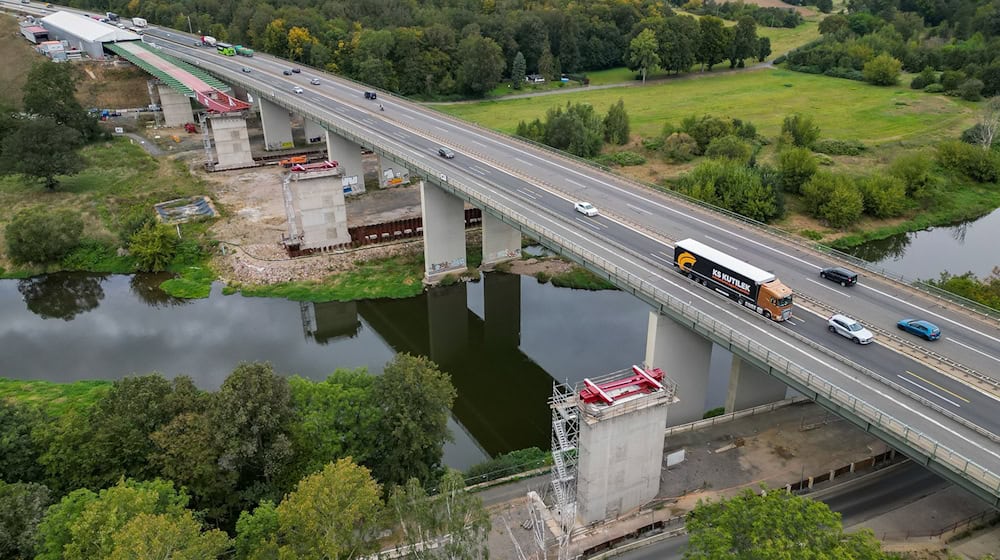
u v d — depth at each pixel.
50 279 121.69
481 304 112.12
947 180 149.00
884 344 64.00
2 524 47.62
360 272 119.38
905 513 59.12
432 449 65.44
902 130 176.38
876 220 135.25
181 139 181.75
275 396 58.00
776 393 76.25
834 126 182.38
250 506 57.62
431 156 117.62
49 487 55.66
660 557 55.84
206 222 133.50
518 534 58.75
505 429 84.00
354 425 63.03
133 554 40.03
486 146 125.50
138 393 59.09
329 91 165.38
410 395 62.97
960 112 188.62
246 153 161.62
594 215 93.50
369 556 47.66
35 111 168.50
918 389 56.88
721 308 70.06
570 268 120.31
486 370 97.69
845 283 75.62
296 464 58.19
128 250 124.69
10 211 136.62
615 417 56.09
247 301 112.75
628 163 160.12
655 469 60.78
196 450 54.44
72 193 144.50
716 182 135.00
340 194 122.12
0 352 98.75
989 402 55.16
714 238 87.69
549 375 92.69
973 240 131.75
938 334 64.25
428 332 107.12
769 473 64.31
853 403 52.81
